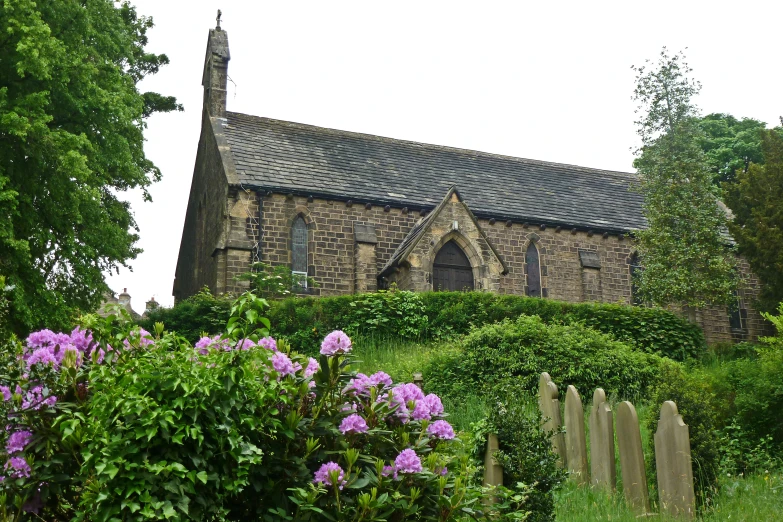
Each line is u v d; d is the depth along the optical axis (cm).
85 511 543
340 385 655
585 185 3891
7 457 586
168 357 569
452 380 1869
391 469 611
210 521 584
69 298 2489
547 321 2500
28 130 2164
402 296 2527
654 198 3083
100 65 2519
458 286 2948
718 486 1170
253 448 561
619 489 1172
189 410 550
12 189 2161
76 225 2438
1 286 945
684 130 3097
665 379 1336
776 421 1418
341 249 3047
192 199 3666
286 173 3095
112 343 606
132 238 2998
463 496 639
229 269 2816
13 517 570
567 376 1845
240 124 3319
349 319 2459
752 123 5438
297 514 580
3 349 640
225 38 3425
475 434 991
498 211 3338
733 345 2878
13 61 2267
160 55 3681
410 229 3180
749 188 3272
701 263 3012
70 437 573
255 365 593
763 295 3130
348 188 3145
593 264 3406
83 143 2242
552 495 984
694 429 1191
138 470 534
